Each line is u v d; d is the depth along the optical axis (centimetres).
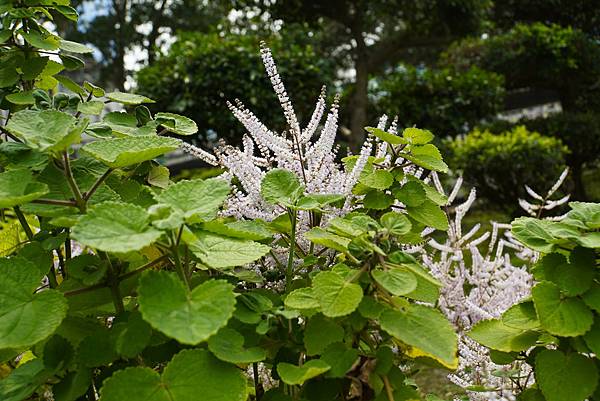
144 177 66
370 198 61
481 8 360
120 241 37
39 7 64
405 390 48
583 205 52
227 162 68
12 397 43
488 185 335
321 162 67
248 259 47
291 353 49
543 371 49
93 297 51
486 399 66
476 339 55
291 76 303
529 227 54
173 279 39
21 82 66
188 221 40
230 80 298
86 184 50
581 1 552
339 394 49
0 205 41
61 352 46
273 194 55
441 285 44
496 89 365
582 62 467
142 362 48
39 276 43
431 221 60
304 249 66
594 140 399
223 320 37
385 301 47
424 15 346
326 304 43
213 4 823
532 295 49
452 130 372
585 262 49
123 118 60
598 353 47
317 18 365
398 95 369
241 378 41
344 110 381
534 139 333
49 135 46
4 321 41
